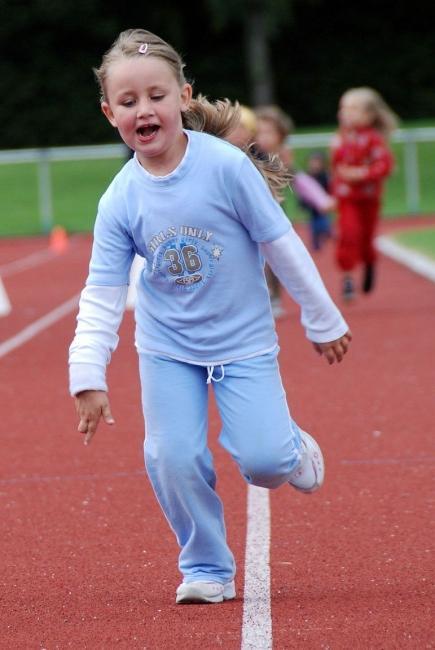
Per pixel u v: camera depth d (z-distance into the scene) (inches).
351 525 471.8
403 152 2829.7
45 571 430.6
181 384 373.4
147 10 3732.8
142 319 378.6
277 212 368.2
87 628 367.6
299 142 2406.5
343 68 3814.0
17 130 3629.4
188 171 362.0
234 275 368.8
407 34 3818.9
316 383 779.4
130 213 367.2
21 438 654.5
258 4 3452.3
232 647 344.2
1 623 375.9
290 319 1091.9
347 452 595.2
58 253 1969.7
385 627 355.9
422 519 475.5
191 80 379.6
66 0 3597.4
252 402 369.4
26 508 517.7
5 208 2620.6
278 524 478.0
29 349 970.1
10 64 3641.7
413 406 697.6
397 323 1036.5
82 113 3639.3
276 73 3806.6
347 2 3789.4
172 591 401.7
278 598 389.4
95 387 362.9
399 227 2159.2
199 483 376.8
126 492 536.1
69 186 2758.4
